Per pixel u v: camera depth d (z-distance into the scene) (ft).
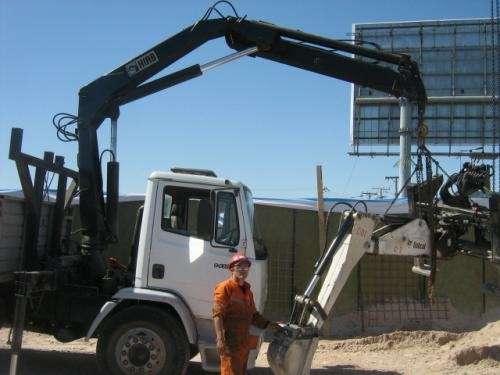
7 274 26.94
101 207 29.68
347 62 29.73
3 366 30.12
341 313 45.78
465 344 34.35
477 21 81.87
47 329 28.37
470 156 28.12
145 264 26.21
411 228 25.05
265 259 27.96
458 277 45.96
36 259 28.09
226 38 30.81
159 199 26.55
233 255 26.05
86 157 29.04
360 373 31.50
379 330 44.39
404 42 84.17
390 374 31.22
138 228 28.48
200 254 26.04
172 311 26.35
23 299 24.89
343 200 47.06
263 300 27.30
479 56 81.61
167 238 26.32
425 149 26.61
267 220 47.57
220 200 26.35
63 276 28.09
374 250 24.61
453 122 81.82
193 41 30.19
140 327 25.58
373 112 85.10
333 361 34.81
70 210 33.40
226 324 20.34
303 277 46.93
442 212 26.25
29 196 27.91
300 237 47.34
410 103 29.27
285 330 22.82
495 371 30.17
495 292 31.73
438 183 26.35
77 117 29.55
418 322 44.91
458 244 26.30
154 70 30.17
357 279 46.21
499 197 25.48
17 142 27.35
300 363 22.72
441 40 83.15
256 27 30.09
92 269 28.58
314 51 30.09
